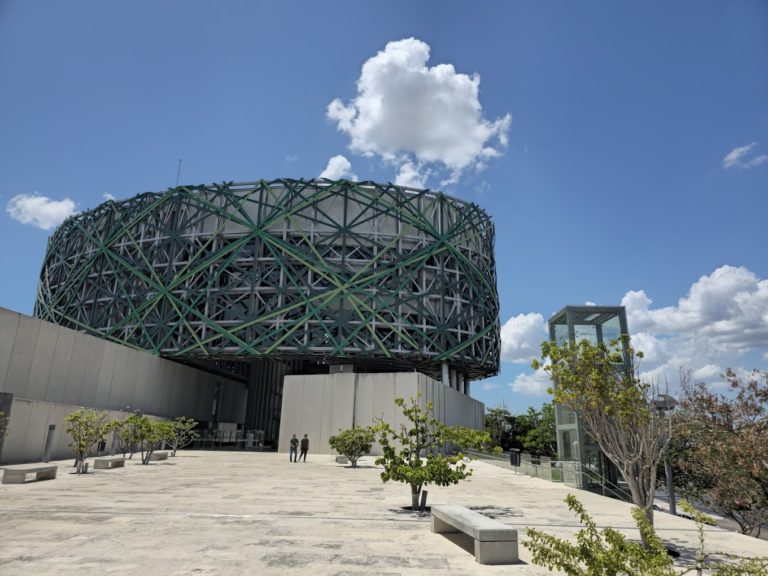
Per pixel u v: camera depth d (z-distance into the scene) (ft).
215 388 199.21
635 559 17.01
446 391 157.07
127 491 51.90
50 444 85.40
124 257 185.88
